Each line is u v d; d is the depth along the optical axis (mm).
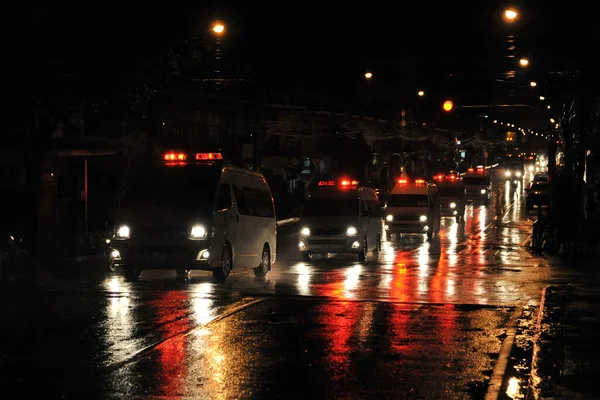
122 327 15188
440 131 120062
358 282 23516
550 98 38375
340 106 86500
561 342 13836
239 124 64688
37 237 32375
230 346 13406
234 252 24203
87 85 28797
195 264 22859
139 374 11352
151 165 24219
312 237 31703
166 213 23250
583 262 30812
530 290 21516
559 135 49344
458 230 54031
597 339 14125
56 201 37750
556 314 16875
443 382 10977
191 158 24375
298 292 20844
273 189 58844
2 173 36031
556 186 45906
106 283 23031
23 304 18344
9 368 11711
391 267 28984
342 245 31500
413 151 104688
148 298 19406
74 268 28188
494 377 11250
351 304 18500
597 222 34812
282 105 72688
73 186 42438
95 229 39750
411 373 11516
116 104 30109
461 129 139125
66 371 11516
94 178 43750
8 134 31328
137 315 16672
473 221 63906
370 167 81812
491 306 18344
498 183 134625
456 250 37938
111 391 10391
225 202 23906
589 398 10133
